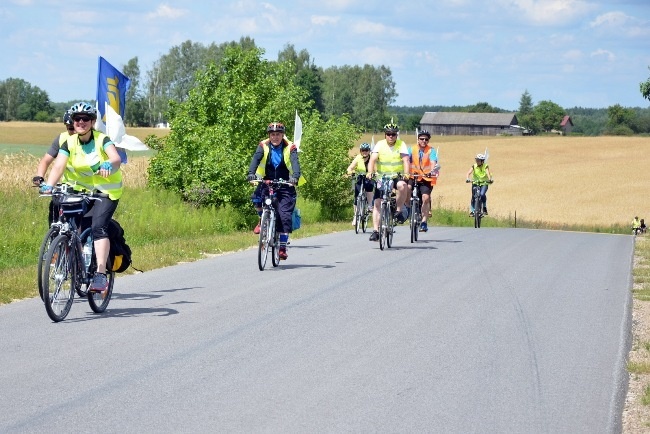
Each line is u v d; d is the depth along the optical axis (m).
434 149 42.84
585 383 14.59
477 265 31.59
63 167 19.28
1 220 37.66
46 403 12.56
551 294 24.66
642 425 12.34
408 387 14.00
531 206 135.25
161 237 41.03
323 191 66.56
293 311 20.72
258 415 12.21
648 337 18.81
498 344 17.55
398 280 26.69
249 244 38.00
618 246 44.31
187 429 11.50
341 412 12.48
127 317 19.52
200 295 22.92
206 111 57.50
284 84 67.19
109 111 30.67
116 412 12.20
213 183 51.12
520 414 12.68
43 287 18.09
